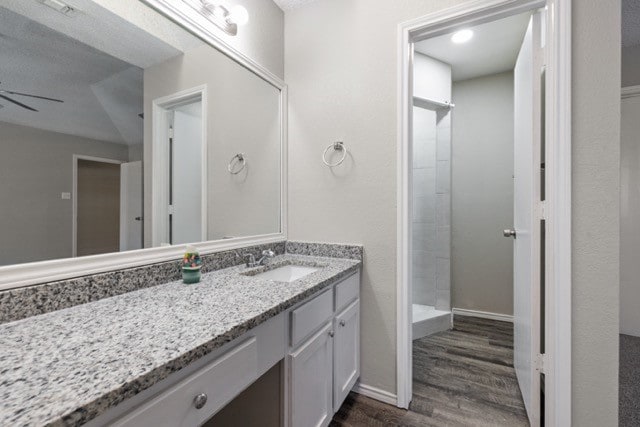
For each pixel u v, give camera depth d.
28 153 0.83
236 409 1.06
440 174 2.62
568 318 1.12
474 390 1.62
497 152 2.71
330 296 1.25
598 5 1.08
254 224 1.63
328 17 1.70
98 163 1.00
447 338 2.31
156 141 1.18
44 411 0.40
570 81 1.11
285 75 1.84
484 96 2.76
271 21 1.73
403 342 1.48
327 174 1.70
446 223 2.58
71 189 0.92
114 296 0.95
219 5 1.34
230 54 1.46
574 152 1.12
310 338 1.10
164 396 0.56
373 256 1.56
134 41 1.10
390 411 1.46
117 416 0.49
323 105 1.71
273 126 1.74
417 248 2.70
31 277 0.79
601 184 1.08
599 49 1.08
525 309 1.44
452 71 2.68
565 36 1.11
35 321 0.73
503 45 2.26
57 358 0.55
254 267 1.43
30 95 0.84
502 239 2.69
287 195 1.83
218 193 1.44
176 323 0.72
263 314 0.80
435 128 2.62
